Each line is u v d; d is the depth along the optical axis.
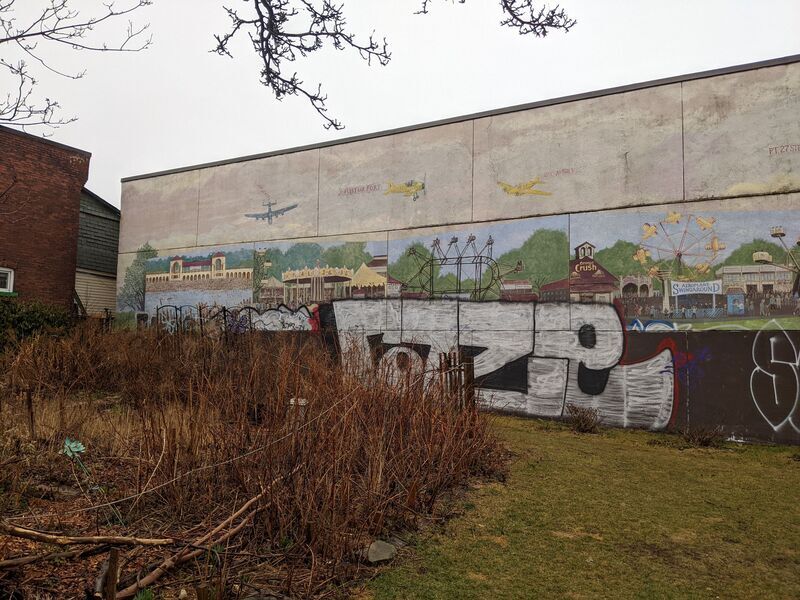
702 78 10.52
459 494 5.69
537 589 3.77
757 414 9.66
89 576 3.43
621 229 10.96
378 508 4.56
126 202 17.48
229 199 15.67
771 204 9.87
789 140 9.83
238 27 4.30
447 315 12.46
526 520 5.10
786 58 9.92
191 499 4.50
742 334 9.89
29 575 3.37
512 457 7.51
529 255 11.75
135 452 5.38
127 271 17.17
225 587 3.37
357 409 5.38
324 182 14.26
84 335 9.97
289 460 4.50
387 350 13.02
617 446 9.03
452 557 4.23
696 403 10.12
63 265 17.28
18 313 12.74
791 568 4.22
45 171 16.84
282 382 5.23
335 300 13.82
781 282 9.70
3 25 3.45
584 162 11.38
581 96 11.48
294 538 4.07
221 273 15.57
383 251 13.32
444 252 12.62
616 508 5.54
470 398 6.98
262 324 14.77
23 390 6.75
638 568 4.16
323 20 4.27
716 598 3.72
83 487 4.76
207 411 5.20
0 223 15.70
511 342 11.77
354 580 3.74
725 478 7.05
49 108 3.92
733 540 4.77
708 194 10.33
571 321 11.26
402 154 13.30
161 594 3.32
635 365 10.65
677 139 10.64
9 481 4.66
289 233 14.65
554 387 11.30
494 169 12.24
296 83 4.49
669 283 10.49
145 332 10.26
